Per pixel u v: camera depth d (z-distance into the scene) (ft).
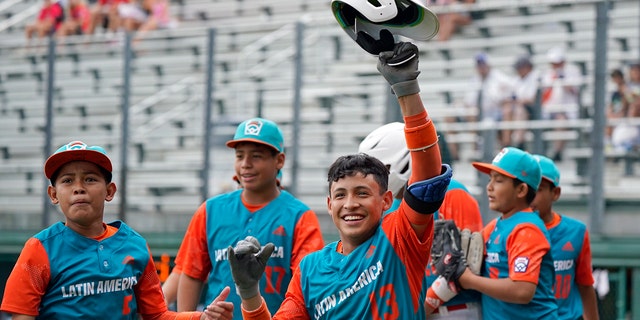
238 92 94.07
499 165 41.55
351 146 86.58
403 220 28.53
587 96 77.77
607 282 66.59
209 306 29.66
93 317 30.30
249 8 113.39
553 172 48.01
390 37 26.78
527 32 93.09
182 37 110.22
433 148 27.61
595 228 66.33
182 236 81.71
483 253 40.42
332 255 29.99
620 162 72.28
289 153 85.56
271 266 40.88
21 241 89.20
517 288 38.75
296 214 41.42
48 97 88.38
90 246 30.89
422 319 29.43
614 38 85.92
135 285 31.73
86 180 30.58
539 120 72.59
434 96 89.61
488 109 77.36
